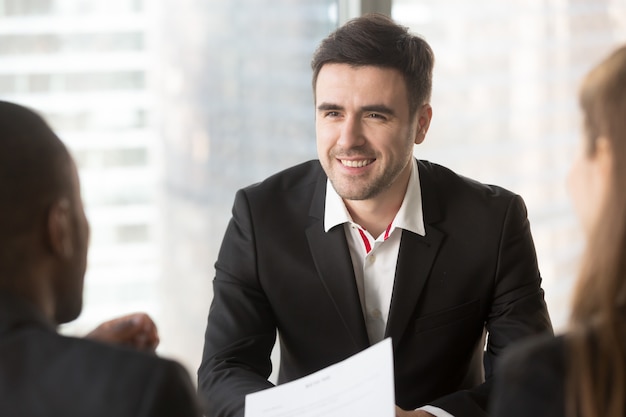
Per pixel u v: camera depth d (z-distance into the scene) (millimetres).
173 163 2928
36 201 1091
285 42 3006
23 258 1094
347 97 1925
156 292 2961
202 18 2898
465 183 2182
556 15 3312
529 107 3338
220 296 2133
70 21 2773
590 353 1010
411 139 2004
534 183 3379
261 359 2104
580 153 1097
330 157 1970
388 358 1580
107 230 2889
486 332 2262
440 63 3256
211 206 2992
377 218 2061
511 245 2107
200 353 3035
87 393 1030
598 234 1021
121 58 2830
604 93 1032
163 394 1037
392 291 2053
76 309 1195
